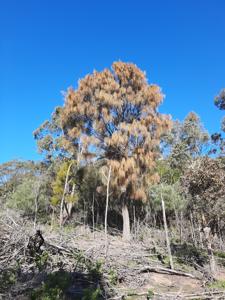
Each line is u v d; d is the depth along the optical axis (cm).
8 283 806
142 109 2147
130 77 2186
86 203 2400
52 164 3008
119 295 842
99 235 1606
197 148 3328
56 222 2166
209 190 1155
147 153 2088
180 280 1041
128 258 1138
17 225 1025
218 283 1016
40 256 955
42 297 702
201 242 1564
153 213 2277
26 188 2533
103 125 2123
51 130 3180
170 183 2252
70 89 2208
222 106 2689
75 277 880
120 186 2028
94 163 2284
